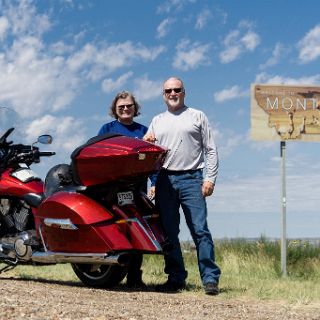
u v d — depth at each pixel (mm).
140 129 7184
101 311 4688
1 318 3959
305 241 10820
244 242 11438
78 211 6207
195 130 6531
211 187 6520
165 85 6605
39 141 6977
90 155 6156
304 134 9211
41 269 8516
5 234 6914
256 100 9203
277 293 6664
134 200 6398
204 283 6461
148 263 10023
